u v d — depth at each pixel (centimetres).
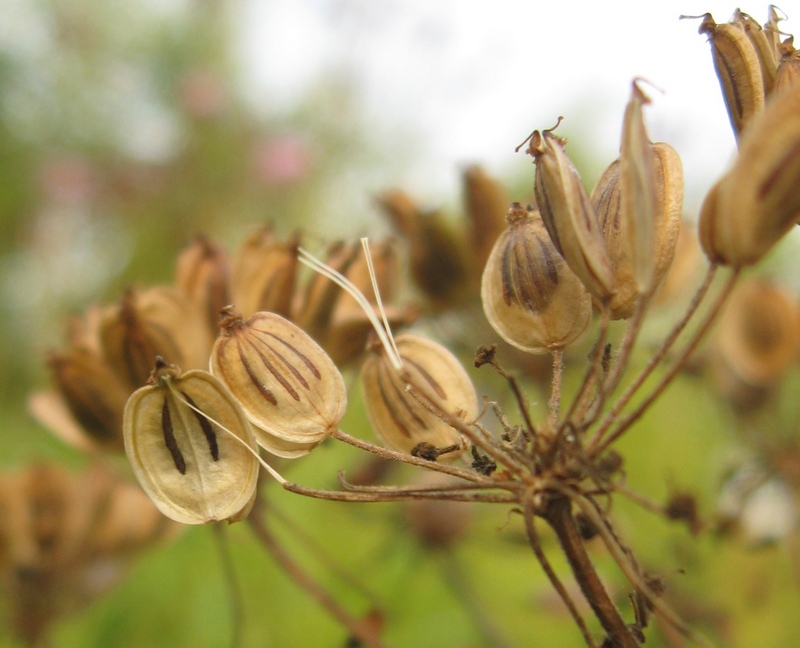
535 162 9
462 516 16
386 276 12
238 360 9
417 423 10
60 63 50
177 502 9
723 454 18
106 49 51
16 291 44
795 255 22
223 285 12
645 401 9
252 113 47
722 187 8
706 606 16
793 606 16
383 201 14
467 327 14
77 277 45
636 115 9
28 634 14
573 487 9
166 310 11
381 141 44
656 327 16
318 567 19
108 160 47
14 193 46
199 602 19
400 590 18
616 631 9
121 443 12
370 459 16
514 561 19
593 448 9
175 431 9
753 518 15
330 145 45
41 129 49
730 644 16
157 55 50
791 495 15
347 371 11
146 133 48
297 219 45
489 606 18
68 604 14
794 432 15
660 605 8
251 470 9
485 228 14
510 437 9
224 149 46
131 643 18
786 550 16
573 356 14
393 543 17
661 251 9
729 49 9
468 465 9
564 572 16
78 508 14
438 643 18
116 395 12
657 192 9
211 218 46
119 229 46
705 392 18
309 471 20
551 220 9
